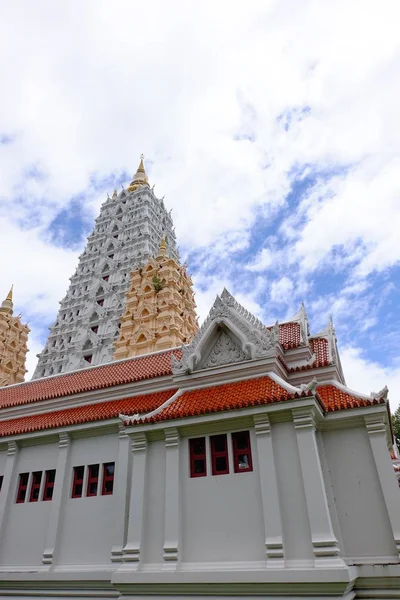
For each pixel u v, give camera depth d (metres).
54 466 20.27
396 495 14.28
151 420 16.42
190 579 13.26
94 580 16.52
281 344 20.47
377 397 15.89
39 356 64.88
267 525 13.54
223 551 13.85
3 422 25.56
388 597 12.90
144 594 13.86
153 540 14.84
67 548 18.03
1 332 67.00
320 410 15.60
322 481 13.77
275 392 15.66
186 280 61.69
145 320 54.09
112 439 19.75
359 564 13.45
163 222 82.56
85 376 27.28
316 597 11.98
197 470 15.66
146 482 15.95
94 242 77.50
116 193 86.62
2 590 18.22
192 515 14.77
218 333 19.73
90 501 18.64
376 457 15.04
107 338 60.00
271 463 14.41
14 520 19.81
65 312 69.62
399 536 13.68
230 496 14.60
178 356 24.78
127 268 67.56
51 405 25.19
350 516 14.69
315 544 12.75
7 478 20.77
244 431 15.55
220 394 17.16
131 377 23.95
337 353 22.72
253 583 12.57
